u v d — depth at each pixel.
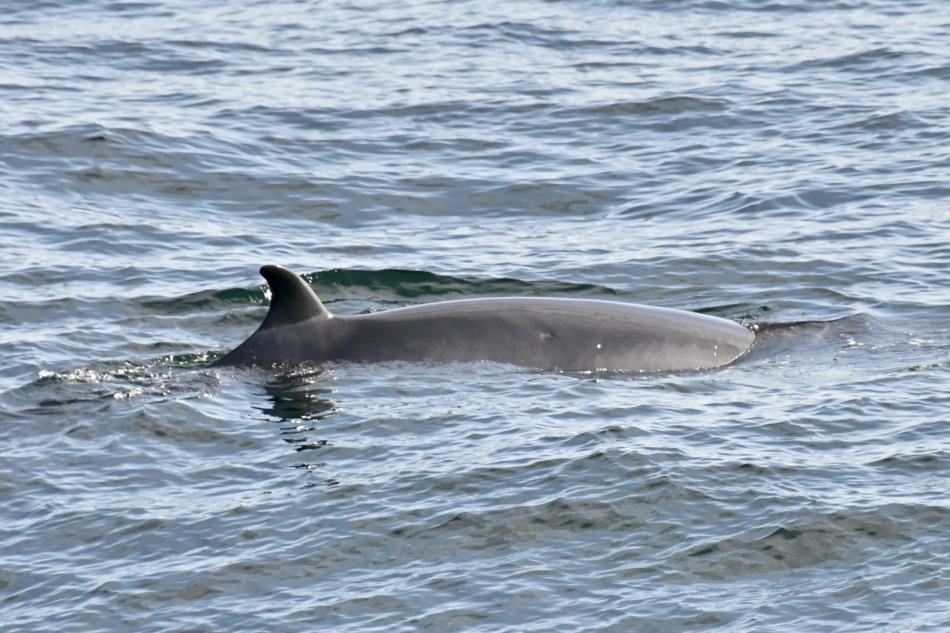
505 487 50.97
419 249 86.00
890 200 91.88
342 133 111.12
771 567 45.88
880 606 43.31
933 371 62.56
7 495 51.84
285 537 48.34
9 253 83.00
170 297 75.94
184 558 47.34
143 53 137.38
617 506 49.47
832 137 107.06
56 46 139.38
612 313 66.50
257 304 75.88
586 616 43.44
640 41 141.00
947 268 79.00
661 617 43.25
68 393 61.00
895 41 136.12
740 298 76.31
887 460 52.44
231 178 100.06
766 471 51.56
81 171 99.81
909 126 108.38
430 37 144.50
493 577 45.66
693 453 53.12
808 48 135.62
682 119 113.69
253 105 118.50
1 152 102.19
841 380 61.69
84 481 52.84
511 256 84.06
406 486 51.38
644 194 96.88
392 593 44.91
